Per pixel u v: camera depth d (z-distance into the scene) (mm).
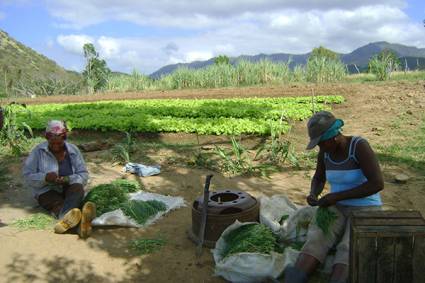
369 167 4090
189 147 10258
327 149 4242
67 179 6207
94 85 28203
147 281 4645
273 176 7918
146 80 28172
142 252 5199
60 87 29672
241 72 25422
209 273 4738
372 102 15250
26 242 5461
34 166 6340
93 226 5797
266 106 15188
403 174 7473
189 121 12562
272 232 4926
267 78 24938
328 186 7301
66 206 6047
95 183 7621
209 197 5551
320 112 4223
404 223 3609
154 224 5973
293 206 5527
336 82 22547
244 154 9406
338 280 3986
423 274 3549
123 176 8055
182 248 5277
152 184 7594
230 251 4598
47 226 5918
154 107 15875
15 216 6355
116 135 12664
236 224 4867
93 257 5117
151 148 10023
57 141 6234
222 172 8211
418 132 10539
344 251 4145
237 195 5562
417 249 3523
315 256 4168
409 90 16000
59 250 5270
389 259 3557
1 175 8164
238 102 17031
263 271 4355
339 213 4348
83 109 16719
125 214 5867
